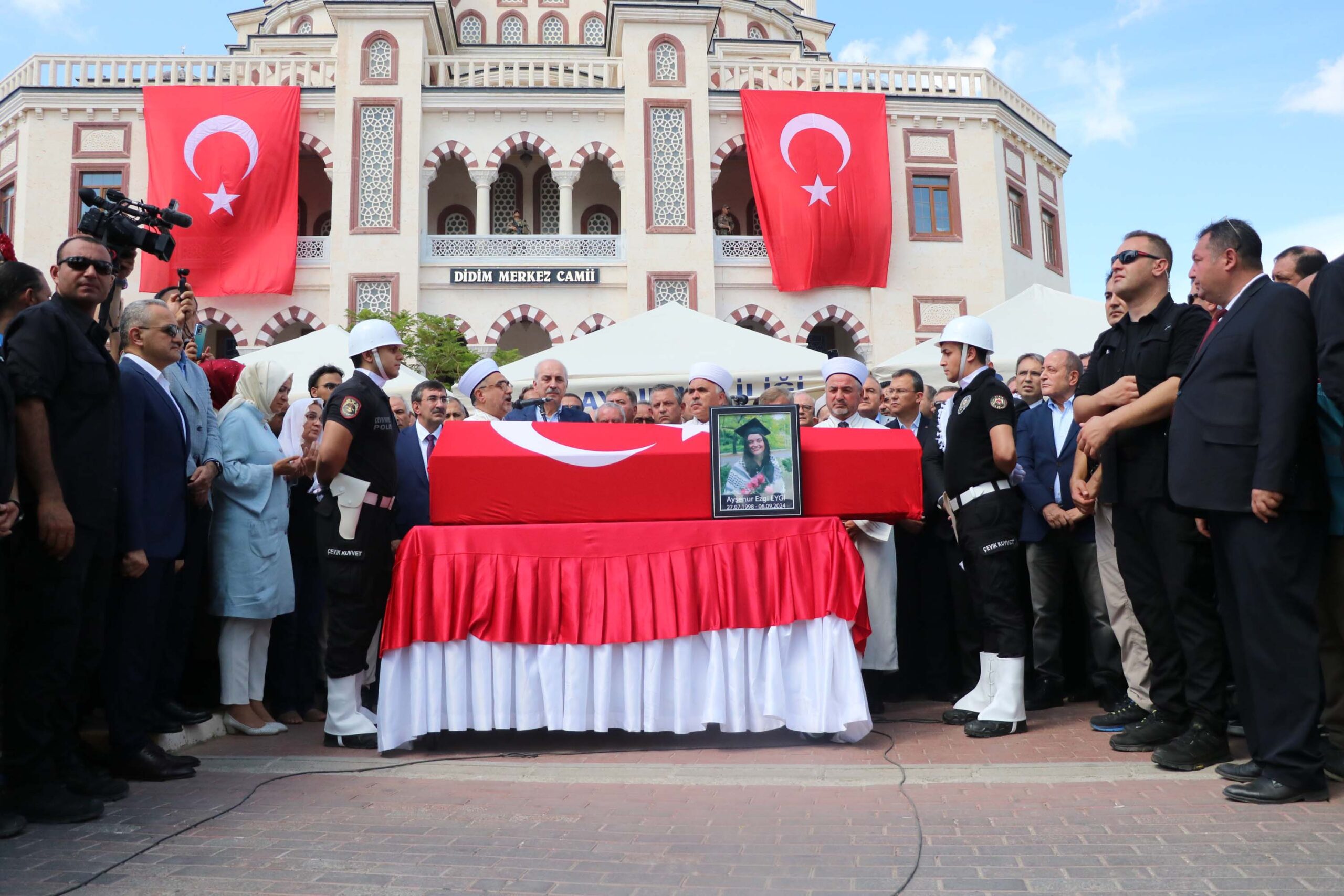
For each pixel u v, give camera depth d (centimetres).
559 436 486
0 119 2317
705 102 2330
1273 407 345
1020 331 984
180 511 439
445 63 2359
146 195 2191
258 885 273
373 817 344
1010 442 476
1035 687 589
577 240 2297
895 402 657
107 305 422
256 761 441
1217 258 376
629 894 264
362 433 483
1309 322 354
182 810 355
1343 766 374
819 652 458
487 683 460
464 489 473
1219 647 401
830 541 468
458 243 2272
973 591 506
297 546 588
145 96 2170
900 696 621
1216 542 376
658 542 468
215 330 2369
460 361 1991
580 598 463
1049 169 2756
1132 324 441
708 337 1055
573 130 2344
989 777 392
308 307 2227
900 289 2348
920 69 2445
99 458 367
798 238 2270
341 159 2241
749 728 461
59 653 350
